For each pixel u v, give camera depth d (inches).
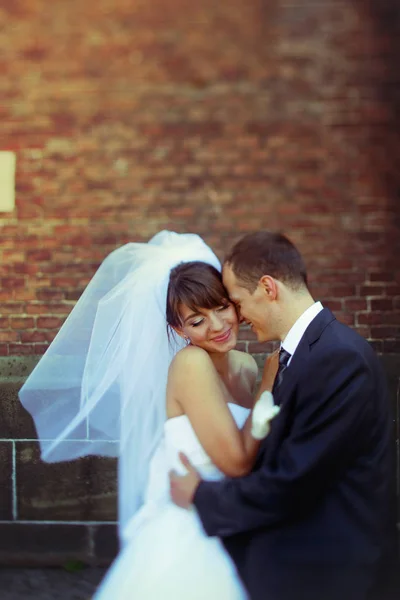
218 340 73.4
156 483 75.7
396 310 119.5
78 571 112.5
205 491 67.2
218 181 121.1
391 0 118.6
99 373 97.4
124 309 91.5
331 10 119.4
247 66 120.6
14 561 115.0
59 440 112.0
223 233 121.3
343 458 63.9
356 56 119.6
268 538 65.8
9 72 120.9
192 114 121.1
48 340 120.9
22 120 121.3
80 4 120.5
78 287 121.1
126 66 120.6
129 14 120.5
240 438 69.6
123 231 121.3
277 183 120.8
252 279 70.2
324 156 120.4
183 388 71.3
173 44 120.7
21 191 121.3
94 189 121.4
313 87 120.3
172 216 121.3
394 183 119.8
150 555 69.6
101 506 113.3
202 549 68.9
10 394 112.9
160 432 96.6
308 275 120.5
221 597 68.0
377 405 65.6
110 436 110.6
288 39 120.1
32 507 114.1
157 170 121.3
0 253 121.3
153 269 89.6
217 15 120.3
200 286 72.6
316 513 65.2
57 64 120.8
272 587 65.2
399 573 74.1
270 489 63.6
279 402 67.4
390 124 119.6
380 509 66.3
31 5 120.5
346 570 64.4
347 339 66.2
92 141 121.3
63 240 121.2
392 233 119.8
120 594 69.2
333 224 120.3
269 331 71.4
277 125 120.8
